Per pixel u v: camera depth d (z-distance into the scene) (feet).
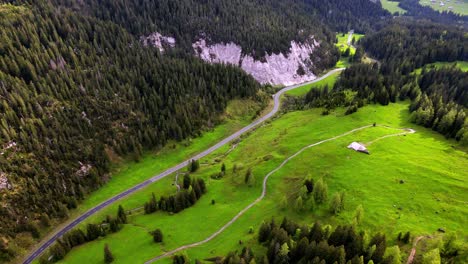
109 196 429.79
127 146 503.20
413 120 482.69
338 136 453.17
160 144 522.06
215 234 318.04
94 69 536.42
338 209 296.92
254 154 481.87
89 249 327.47
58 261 317.63
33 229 357.41
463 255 216.95
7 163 383.86
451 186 318.65
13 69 474.49
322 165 385.50
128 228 357.00
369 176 346.74
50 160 416.67
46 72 499.10
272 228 278.87
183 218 357.20
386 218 282.56
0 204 356.59
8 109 423.64
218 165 473.67
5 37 507.71
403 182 330.75
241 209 350.84
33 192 382.83
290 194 349.20
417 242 250.37
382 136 435.12
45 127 440.45
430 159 372.17
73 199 401.70
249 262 236.63
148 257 296.51
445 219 276.21
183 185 425.28
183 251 293.43
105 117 504.02
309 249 231.91
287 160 421.18
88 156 453.17
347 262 214.48
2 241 336.29
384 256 225.35
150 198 419.13
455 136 421.59
